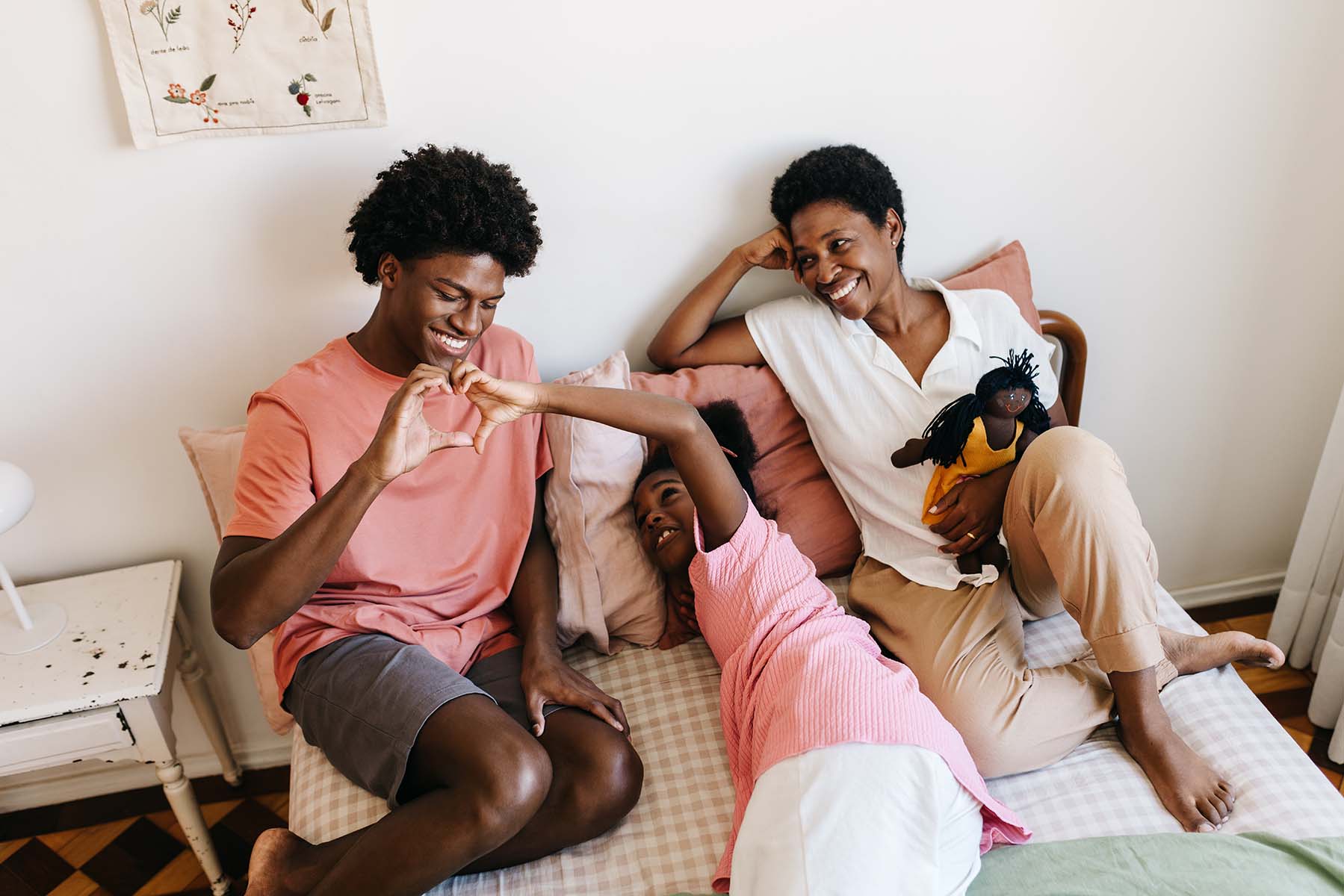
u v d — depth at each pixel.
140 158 1.37
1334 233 1.72
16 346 1.45
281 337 1.52
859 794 1.09
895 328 1.50
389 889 1.14
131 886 1.66
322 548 1.14
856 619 1.41
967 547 1.44
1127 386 1.82
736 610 1.37
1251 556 2.05
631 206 1.54
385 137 1.42
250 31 1.32
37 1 1.26
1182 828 1.20
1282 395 1.87
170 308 1.47
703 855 1.22
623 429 1.31
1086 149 1.60
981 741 1.29
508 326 1.60
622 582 1.50
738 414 1.54
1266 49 1.56
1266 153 1.64
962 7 1.47
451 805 1.15
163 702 1.46
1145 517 1.98
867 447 1.51
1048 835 1.22
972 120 1.56
